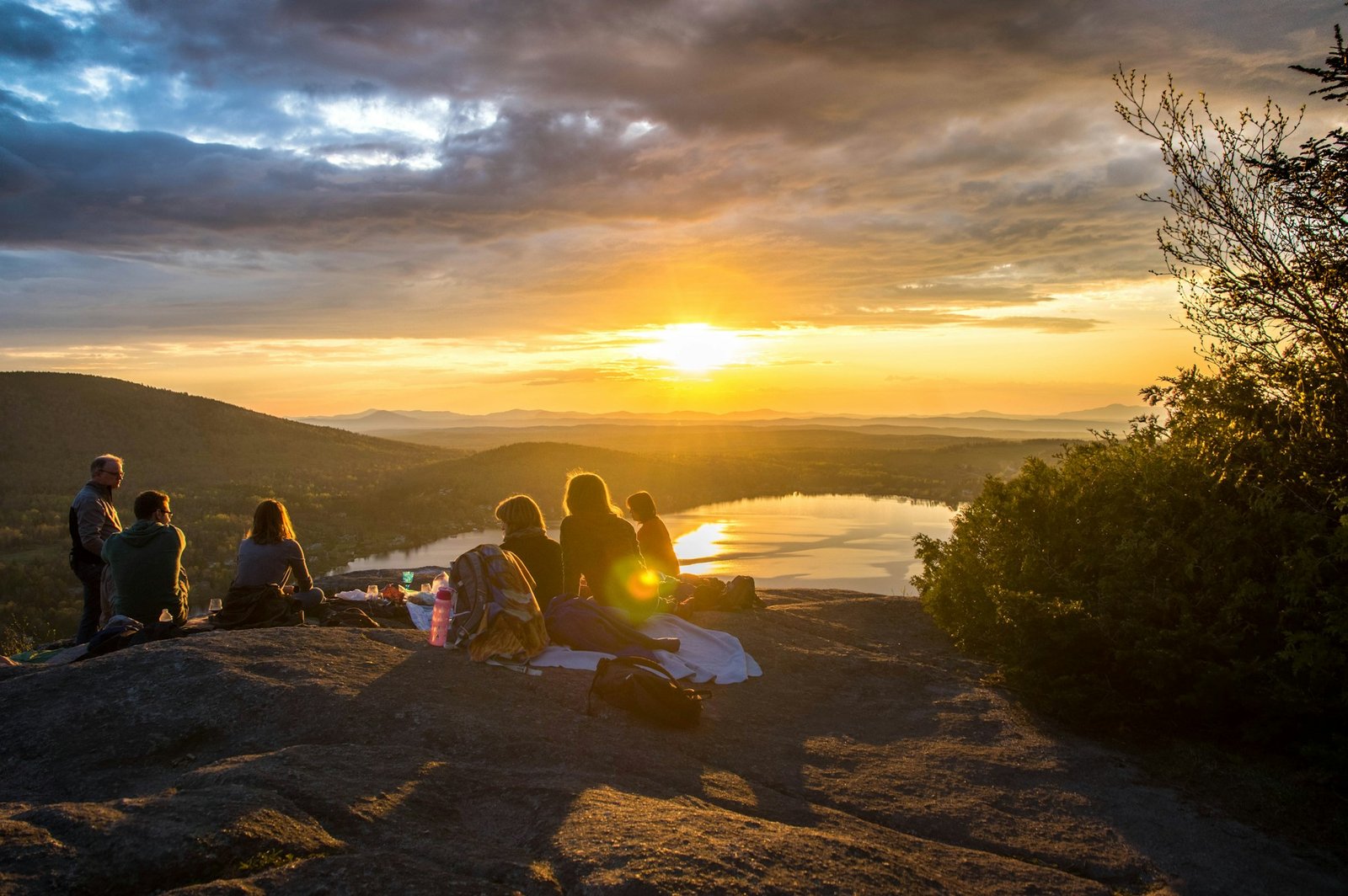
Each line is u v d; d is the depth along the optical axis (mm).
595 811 3225
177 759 3934
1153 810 4062
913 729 4973
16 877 2420
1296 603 4887
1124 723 5000
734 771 4152
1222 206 5336
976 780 4273
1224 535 5352
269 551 6418
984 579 6652
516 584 5430
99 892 2451
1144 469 6129
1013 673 5461
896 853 3316
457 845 2998
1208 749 4809
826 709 5258
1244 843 3797
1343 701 4438
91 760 3871
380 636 5699
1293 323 5305
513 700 4676
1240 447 5523
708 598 7594
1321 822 4070
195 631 6168
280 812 2969
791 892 2762
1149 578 5461
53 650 6523
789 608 8102
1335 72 4867
